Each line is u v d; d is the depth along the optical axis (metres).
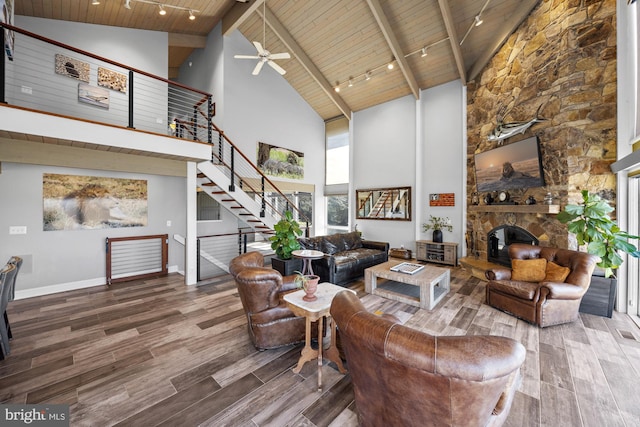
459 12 4.84
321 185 8.83
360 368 1.34
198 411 1.79
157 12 5.08
